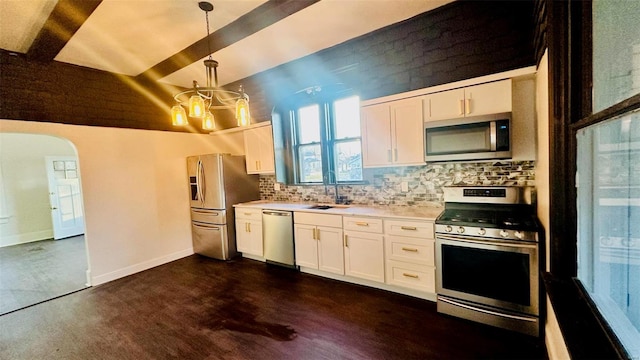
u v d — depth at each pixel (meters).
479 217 2.45
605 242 1.14
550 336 1.85
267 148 4.23
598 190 1.22
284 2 2.31
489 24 2.51
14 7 2.29
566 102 1.47
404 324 2.34
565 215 1.51
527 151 2.34
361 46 3.27
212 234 4.33
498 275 2.17
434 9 2.73
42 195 6.27
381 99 2.96
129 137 3.92
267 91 4.25
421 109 2.73
